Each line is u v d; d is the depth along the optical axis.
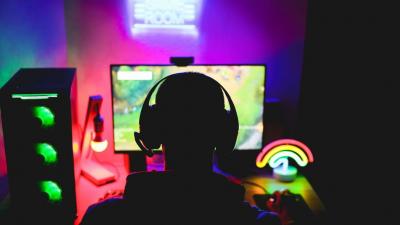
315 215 1.85
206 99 0.93
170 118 0.93
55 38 2.18
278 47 2.35
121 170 2.28
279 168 2.24
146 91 2.10
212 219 0.93
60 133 1.63
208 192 0.94
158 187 0.94
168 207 0.92
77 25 2.24
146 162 2.20
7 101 1.56
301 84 2.39
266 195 1.98
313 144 2.32
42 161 1.65
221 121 0.96
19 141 1.62
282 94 2.41
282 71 2.38
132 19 2.25
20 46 1.90
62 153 1.65
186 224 0.92
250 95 2.14
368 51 1.90
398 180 1.84
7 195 1.89
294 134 2.44
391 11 1.78
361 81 1.96
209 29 2.31
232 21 2.30
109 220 0.95
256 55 2.36
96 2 2.22
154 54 2.32
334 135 2.16
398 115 1.80
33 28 2.00
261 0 2.29
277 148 2.10
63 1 2.21
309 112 2.35
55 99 1.59
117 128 2.13
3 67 1.75
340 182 2.12
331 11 2.11
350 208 2.01
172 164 0.96
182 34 2.30
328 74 2.17
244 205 0.97
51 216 1.71
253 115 2.17
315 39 2.25
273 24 2.32
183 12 2.27
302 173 2.30
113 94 2.08
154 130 0.99
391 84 1.82
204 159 0.96
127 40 2.28
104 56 2.29
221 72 2.10
